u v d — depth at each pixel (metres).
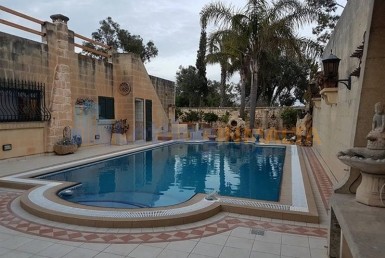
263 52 17.47
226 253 3.45
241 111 18.72
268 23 15.30
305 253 3.46
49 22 10.63
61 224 4.28
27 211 4.82
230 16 15.83
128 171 9.36
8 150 9.19
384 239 2.04
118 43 27.09
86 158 10.30
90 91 13.02
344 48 7.02
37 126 10.14
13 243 3.67
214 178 8.53
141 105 16.17
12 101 9.28
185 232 4.04
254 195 6.78
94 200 6.23
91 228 4.14
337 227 3.13
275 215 4.62
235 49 16.31
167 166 10.20
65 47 11.34
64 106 11.28
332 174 7.69
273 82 29.12
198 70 31.05
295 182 6.83
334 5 19.52
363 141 3.08
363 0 5.17
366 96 3.03
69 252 3.44
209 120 22.11
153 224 4.20
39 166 8.59
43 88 10.38
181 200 6.37
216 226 4.27
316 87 11.62
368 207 2.75
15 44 9.33
